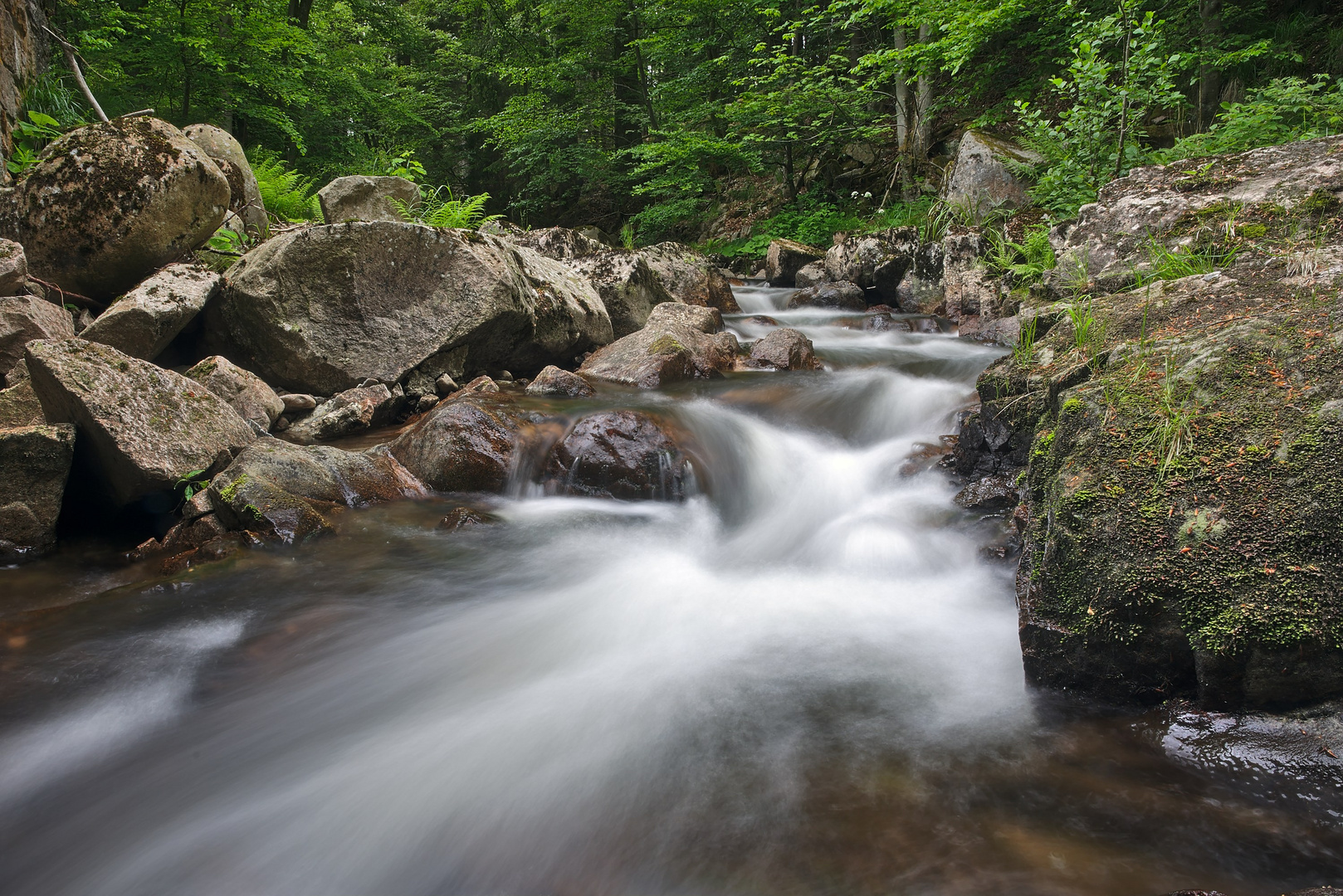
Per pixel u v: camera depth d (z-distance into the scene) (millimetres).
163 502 4516
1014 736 2506
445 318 6504
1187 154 8133
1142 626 2443
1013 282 8836
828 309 11250
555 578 3932
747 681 2949
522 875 2102
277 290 6078
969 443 4492
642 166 18375
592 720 2740
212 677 3061
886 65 13438
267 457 4465
